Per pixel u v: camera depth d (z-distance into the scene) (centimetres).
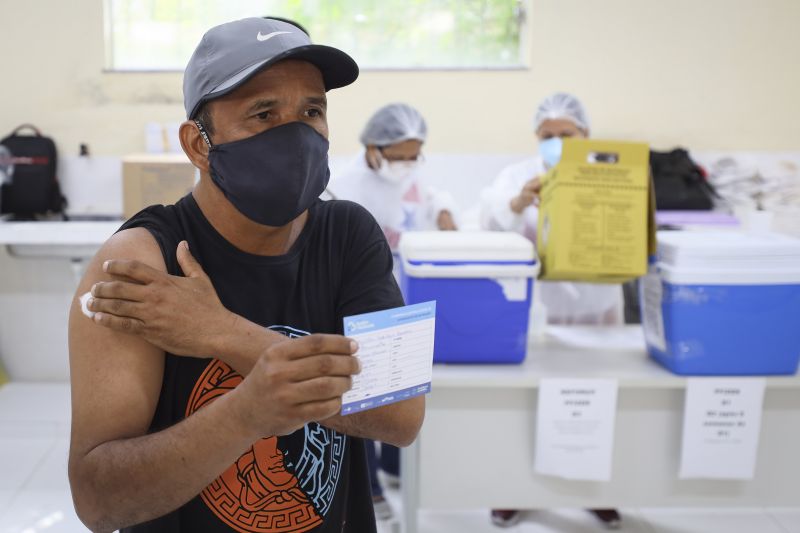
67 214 342
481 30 349
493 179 349
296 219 89
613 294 299
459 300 165
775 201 346
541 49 340
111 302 71
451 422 174
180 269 79
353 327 68
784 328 161
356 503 94
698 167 337
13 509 242
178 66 346
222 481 81
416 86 342
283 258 85
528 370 168
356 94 342
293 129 80
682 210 330
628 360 177
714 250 159
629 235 163
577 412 165
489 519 242
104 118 340
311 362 62
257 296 83
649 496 177
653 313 172
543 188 179
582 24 339
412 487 176
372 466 243
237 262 83
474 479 176
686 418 165
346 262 90
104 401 71
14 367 355
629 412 173
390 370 72
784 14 340
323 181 87
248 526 82
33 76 336
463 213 343
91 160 342
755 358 163
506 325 168
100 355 72
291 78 79
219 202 84
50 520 236
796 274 158
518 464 176
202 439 66
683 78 344
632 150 162
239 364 74
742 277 158
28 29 332
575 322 300
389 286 90
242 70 76
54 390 345
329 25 347
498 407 173
